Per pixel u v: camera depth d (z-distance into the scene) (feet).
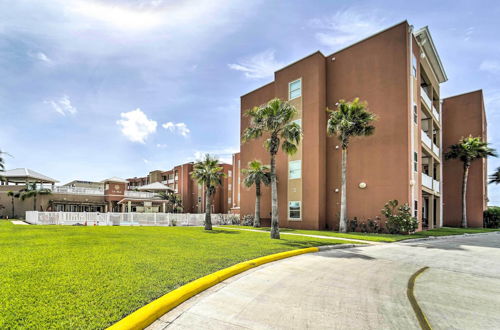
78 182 176.45
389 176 65.05
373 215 66.54
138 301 14.28
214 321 13.33
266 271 24.25
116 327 11.28
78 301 13.92
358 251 38.04
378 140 67.67
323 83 78.69
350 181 71.51
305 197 76.43
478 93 102.37
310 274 23.68
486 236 66.74
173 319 13.43
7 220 102.12
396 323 13.79
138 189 187.32
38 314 12.20
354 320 13.99
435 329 13.26
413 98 68.28
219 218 100.78
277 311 14.90
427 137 82.17
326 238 50.06
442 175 103.76
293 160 80.69
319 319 13.98
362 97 71.72
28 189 128.26
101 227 62.95
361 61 72.90
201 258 26.14
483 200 102.37
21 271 19.34
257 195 83.15
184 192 183.73
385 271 25.73
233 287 19.12
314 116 76.84
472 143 94.48
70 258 24.13
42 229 53.36
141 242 36.09
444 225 104.22
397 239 51.11
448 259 33.04
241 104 105.29
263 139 93.81
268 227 81.76
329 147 77.05
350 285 20.58
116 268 20.80
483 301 17.72
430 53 84.02
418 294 18.84
